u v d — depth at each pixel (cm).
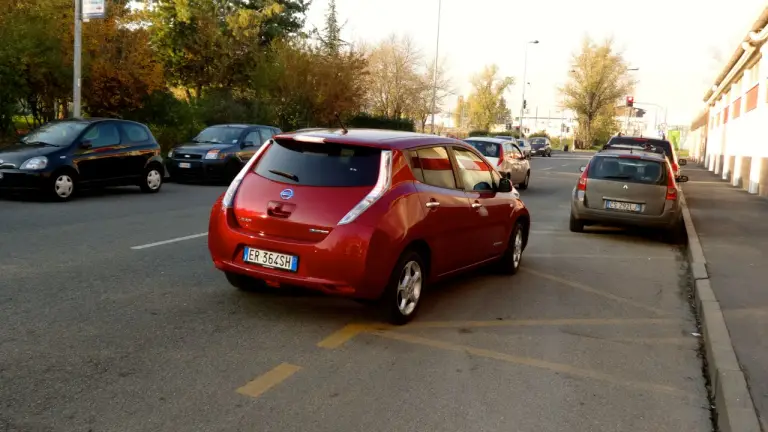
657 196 1107
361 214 509
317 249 505
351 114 3362
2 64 1702
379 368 452
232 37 3275
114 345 464
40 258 715
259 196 543
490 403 404
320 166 539
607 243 1081
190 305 570
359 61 3266
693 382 462
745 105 2439
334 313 572
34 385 390
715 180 2894
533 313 617
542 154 5466
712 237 1095
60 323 503
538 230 1188
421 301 582
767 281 753
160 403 376
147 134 1420
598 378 459
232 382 412
